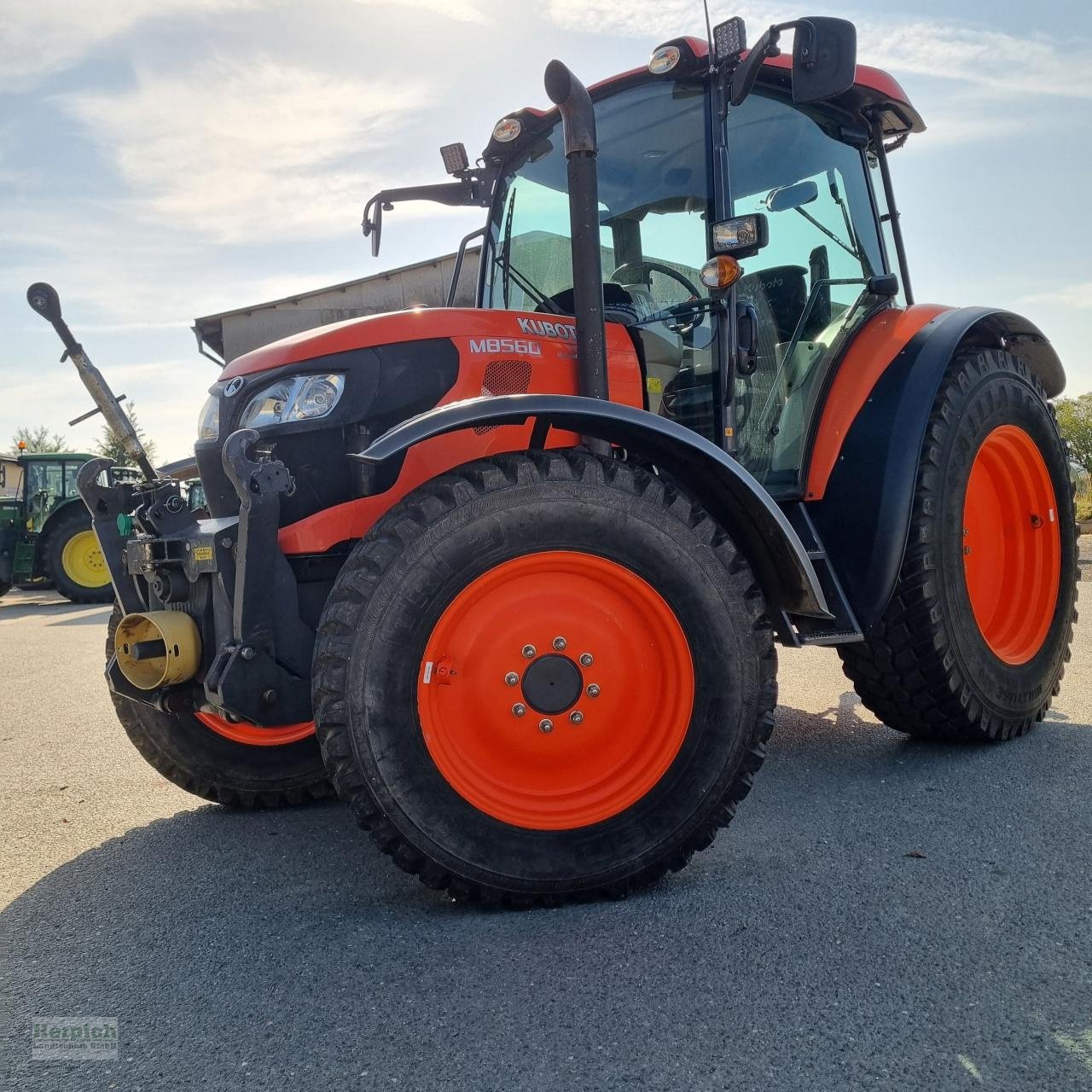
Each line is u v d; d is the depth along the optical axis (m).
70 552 12.93
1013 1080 1.49
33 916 2.38
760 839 2.64
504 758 2.32
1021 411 3.71
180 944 2.17
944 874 2.31
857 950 1.93
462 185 3.82
